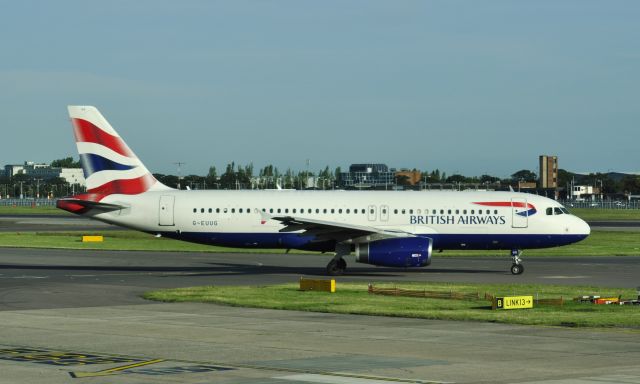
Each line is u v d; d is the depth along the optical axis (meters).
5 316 48.31
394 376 31.02
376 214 82.44
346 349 37.12
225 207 83.25
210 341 39.28
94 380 30.09
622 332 42.53
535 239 81.62
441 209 82.19
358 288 64.44
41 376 30.80
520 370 32.28
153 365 33.19
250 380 30.19
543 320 46.47
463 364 33.53
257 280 73.56
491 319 46.91
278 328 43.66
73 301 56.41
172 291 61.50
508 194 83.19
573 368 32.72
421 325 44.97
